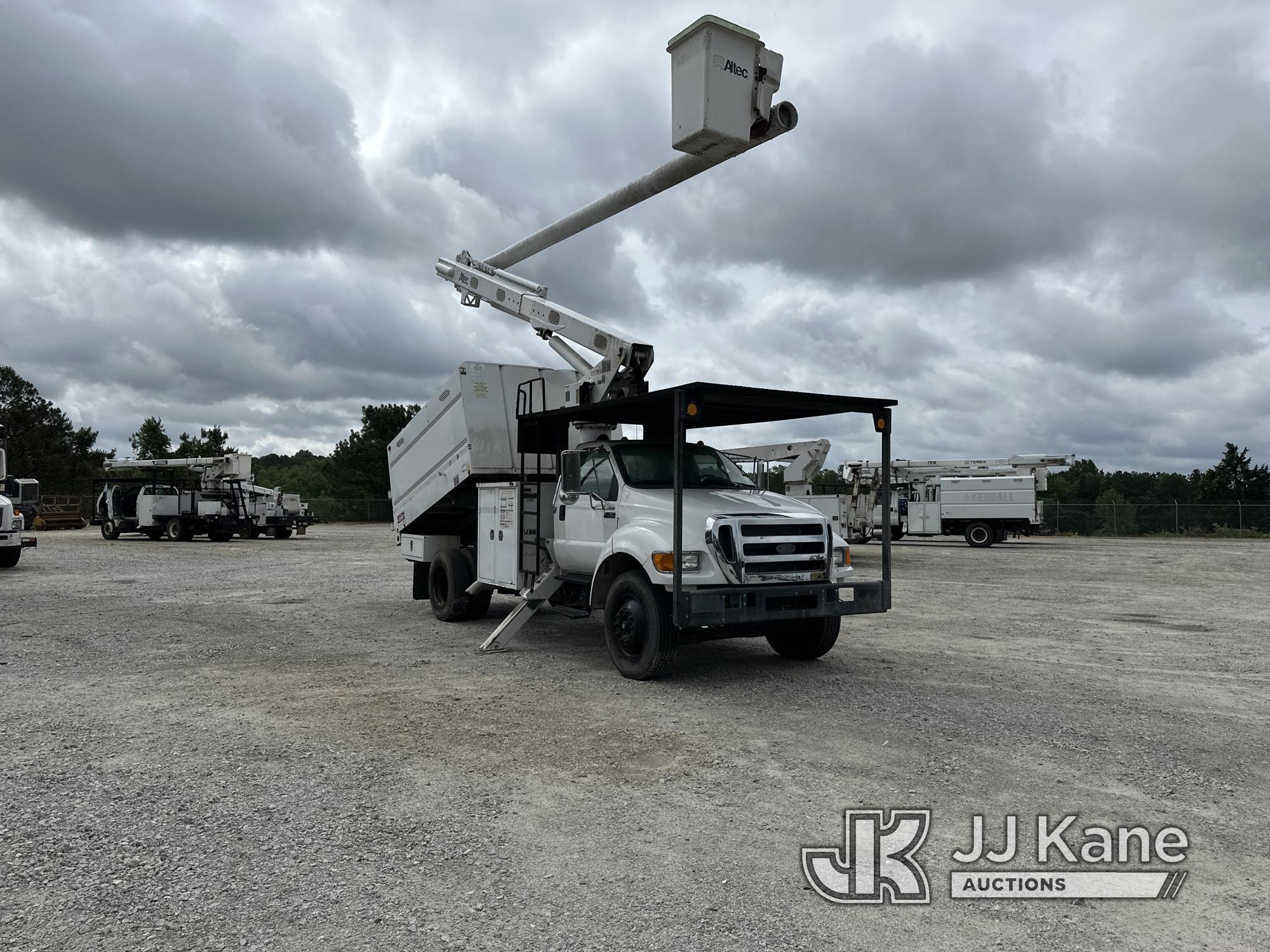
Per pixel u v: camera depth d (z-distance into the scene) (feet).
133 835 13.73
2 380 215.10
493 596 47.60
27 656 29.68
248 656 29.73
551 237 33.63
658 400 25.48
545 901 11.46
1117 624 38.70
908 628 37.09
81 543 103.14
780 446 84.58
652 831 13.96
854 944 10.40
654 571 24.61
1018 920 11.08
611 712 21.88
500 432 36.58
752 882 12.10
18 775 16.71
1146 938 10.62
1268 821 14.74
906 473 113.70
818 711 22.04
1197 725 20.99
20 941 10.33
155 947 10.19
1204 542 127.24
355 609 42.42
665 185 26.37
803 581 25.64
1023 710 22.35
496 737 19.49
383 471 205.26
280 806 15.05
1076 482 314.35
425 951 10.10
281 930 10.61
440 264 40.96
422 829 13.99
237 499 106.93
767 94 21.77
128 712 21.80
